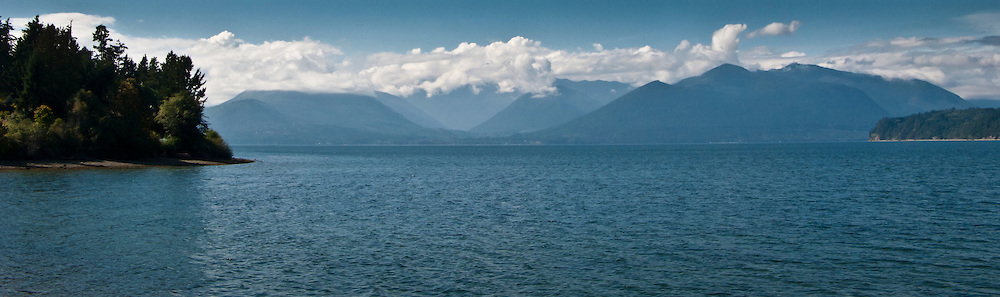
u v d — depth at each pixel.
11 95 119.06
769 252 34.69
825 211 52.25
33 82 114.94
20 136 105.94
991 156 176.12
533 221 46.69
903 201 59.31
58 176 88.88
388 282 28.20
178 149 137.62
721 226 43.97
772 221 46.41
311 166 144.00
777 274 29.88
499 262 32.16
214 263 31.50
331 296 26.05
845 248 35.75
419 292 26.72
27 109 115.00
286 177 98.81
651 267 31.19
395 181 91.56
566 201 61.31
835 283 28.34
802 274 29.86
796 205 56.75
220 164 139.12
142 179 85.94
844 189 72.81
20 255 32.91
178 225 43.94
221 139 159.38
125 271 29.70
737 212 51.88
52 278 28.25
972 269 30.66
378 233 40.81
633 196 66.19
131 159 121.00
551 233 41.00
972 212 50.88
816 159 176.12
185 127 136.75
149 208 53.75
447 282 28.28
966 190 69.88
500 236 39.81
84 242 36.81
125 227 42.81
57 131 110.44
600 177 100.31
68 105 117.62
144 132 124.88
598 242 37.72
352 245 36.47
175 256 33.06
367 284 27.86
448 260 32.53
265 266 30.95
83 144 114.50
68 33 140.50
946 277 29.22
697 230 42.22
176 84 148.38
